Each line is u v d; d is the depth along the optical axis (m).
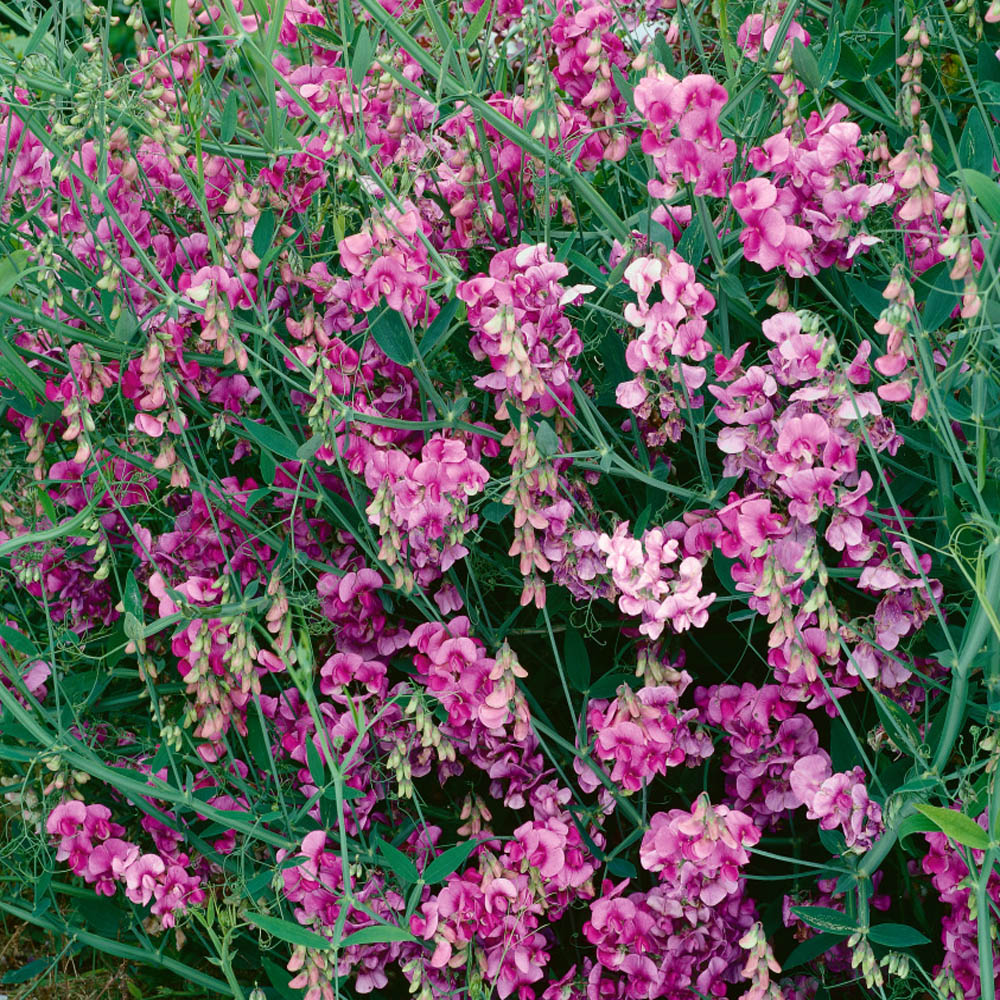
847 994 0.80
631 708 0.73
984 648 0.69
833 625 0.68
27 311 0.74
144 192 0.80
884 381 0.72
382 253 0.73
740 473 0.74
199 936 0.80
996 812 0.64
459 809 0.81
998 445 0.71
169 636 0.82
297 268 0.77
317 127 0.78
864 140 0.77
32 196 0.81
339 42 0.84
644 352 0.71
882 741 0.73
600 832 0.76
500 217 0.80
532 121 0.76
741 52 0.78
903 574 0.72
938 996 0.70
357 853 0.74
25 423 0.84
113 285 0.73
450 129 0.81
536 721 0.74
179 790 0.75
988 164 0.73
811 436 0.70
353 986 0.79
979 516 0.67
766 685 0.75
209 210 0.81
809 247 0.74
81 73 0.73
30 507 0.84
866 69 0.79
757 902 0.80
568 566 0.75
